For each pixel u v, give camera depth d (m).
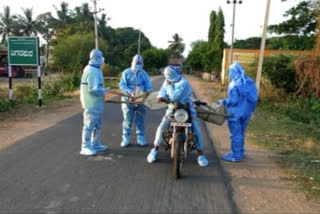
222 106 5.80
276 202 4.17
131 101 6.10
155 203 4.03
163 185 4.62
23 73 37.81
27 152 6.00
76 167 5.27
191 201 4.12
